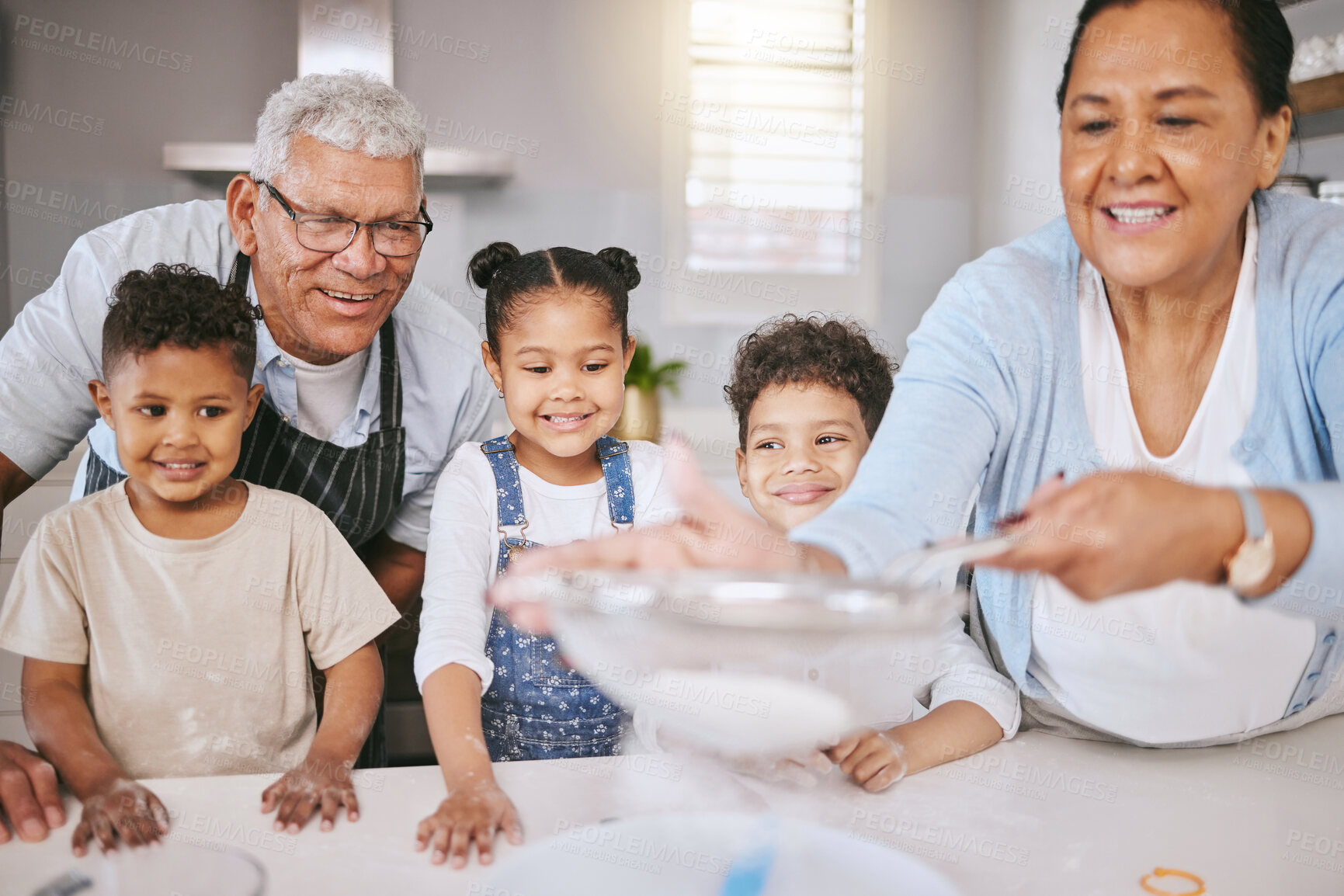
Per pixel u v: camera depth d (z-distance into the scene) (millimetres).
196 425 960
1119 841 676
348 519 1247
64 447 1191
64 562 959
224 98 2574
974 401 859
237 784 768
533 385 1110
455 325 1336
